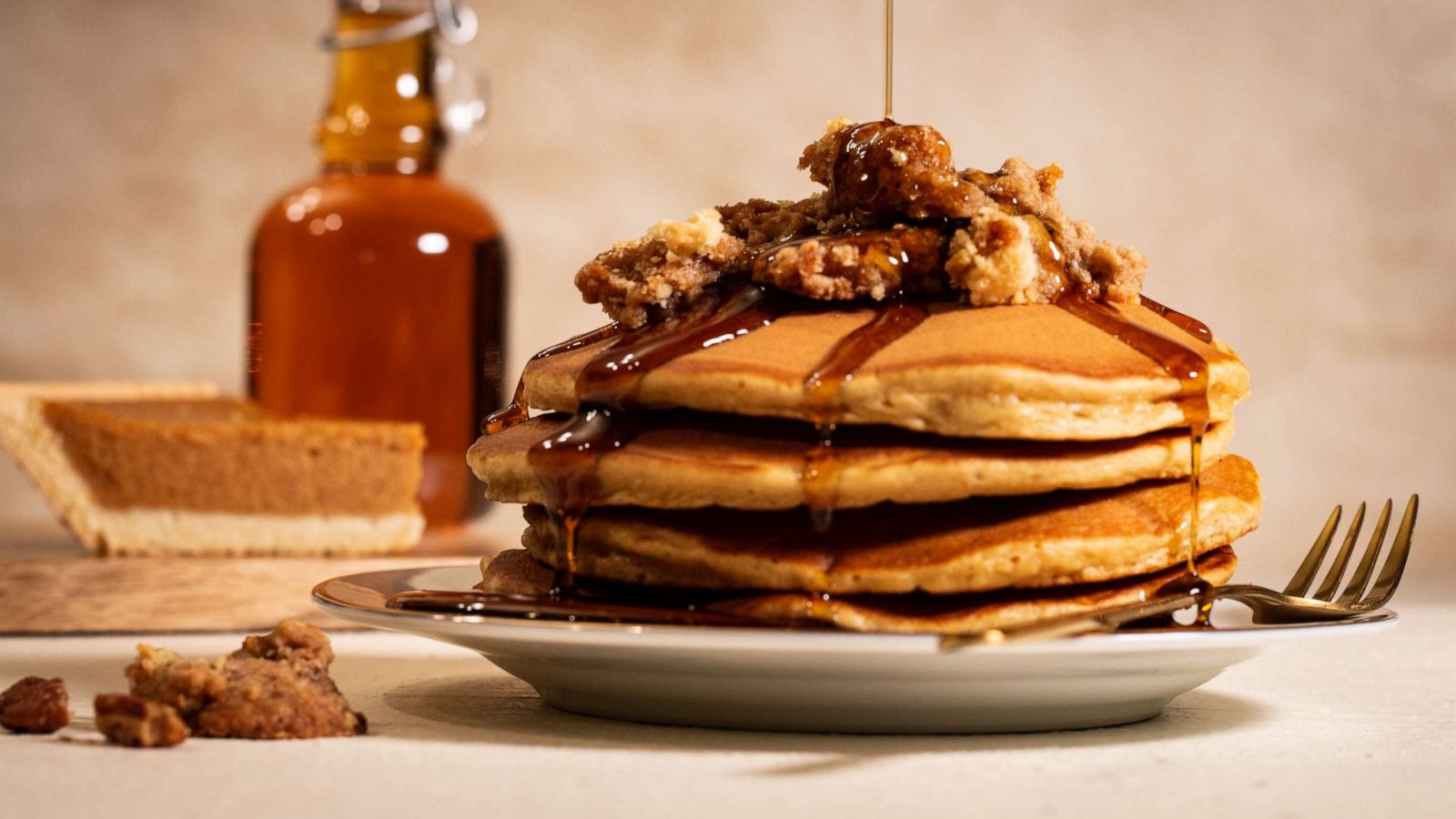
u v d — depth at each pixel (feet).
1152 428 2.26
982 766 2.21
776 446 2.26
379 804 2.10
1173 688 2.35
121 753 2.25
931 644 2.16
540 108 5.12
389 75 3.71
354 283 3.59
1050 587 2.27
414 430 3.31
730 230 2.45
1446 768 2.27
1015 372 2.22
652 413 2.31
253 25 5.18
